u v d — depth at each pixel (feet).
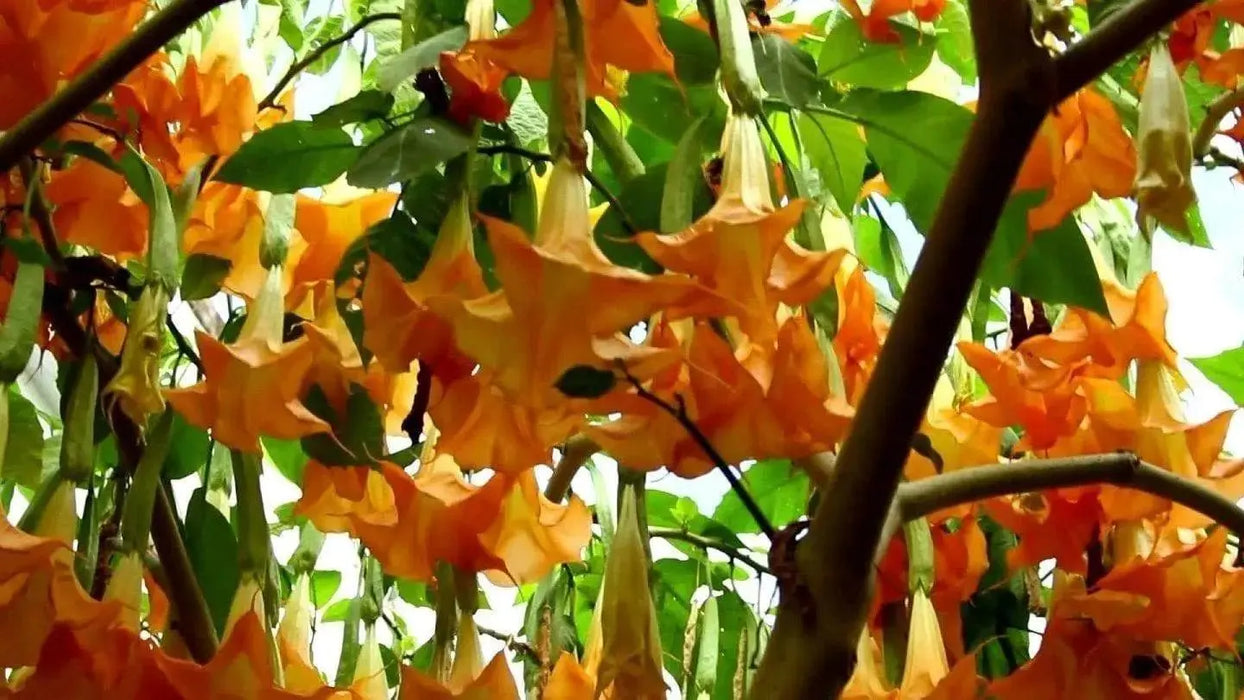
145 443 7.76
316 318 7.66
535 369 6.35
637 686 7.17
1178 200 7.07
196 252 8.15
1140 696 7.41
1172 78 7.14
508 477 7.20
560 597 8.95
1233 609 7.45
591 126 8.01
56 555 6.82
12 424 8.39
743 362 6.88
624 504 7.34
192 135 7.95
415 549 7.25
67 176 7.82
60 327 7.68
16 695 6.77
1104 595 7.36
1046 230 7.63
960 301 6.73
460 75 7.35
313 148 7.86
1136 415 7.72
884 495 6.86
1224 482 7.69
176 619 7.78
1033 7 7.16
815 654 6.86
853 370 7.82
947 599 8.06
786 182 7.70
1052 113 7.10
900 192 8.04
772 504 9.91
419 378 7.18
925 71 9.17
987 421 7.80
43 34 7.05
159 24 7.00
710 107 8.15
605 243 7.64
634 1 6.98
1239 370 9.53
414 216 7.66
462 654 7.29
